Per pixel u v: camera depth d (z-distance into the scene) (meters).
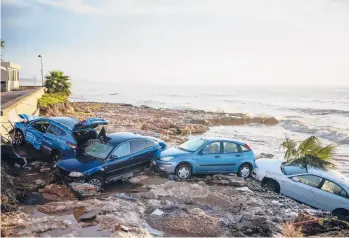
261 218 8.68
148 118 37.31
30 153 12.95
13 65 33.91
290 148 13.85
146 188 10.56
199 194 10.16
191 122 37.12
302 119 49.09
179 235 7.50
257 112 61.06
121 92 158.75
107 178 10.66
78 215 7.80
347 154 23.47
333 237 7.75
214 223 8.01
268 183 12.30
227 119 40.66
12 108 17.06
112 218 7.64
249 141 27.36
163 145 13.83
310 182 11.32
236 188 11.51
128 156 11.23
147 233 7.25
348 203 10.59
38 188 9.88
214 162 12.49
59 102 36.22
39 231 6.84
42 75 44.81
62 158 11.08
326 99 124.12
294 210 10.09
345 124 44.06
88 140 12.21
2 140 13.50
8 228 6.83
